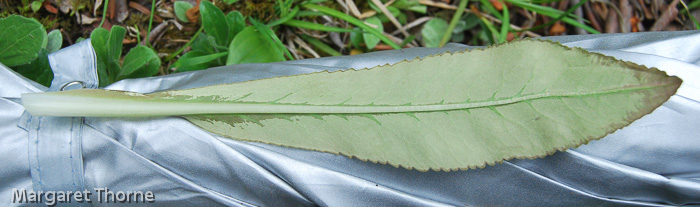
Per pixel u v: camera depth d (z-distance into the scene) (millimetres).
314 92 269
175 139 274
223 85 273
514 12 545
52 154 271
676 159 272
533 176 276
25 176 279
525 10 543
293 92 269
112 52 393
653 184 273
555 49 255
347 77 269
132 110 265
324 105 266
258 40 451
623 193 278
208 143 274
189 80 302
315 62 312
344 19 484
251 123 270
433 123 263
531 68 257
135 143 275
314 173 275
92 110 262
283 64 309
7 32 341
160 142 274
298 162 275
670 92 238
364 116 265
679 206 283
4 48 343
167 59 471
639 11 537
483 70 262
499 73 260
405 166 265
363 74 268
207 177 282
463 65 264
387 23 528
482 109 261
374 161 267
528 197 282
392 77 267
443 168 263
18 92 291
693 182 272
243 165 275
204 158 277
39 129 271
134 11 466
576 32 544
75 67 295
